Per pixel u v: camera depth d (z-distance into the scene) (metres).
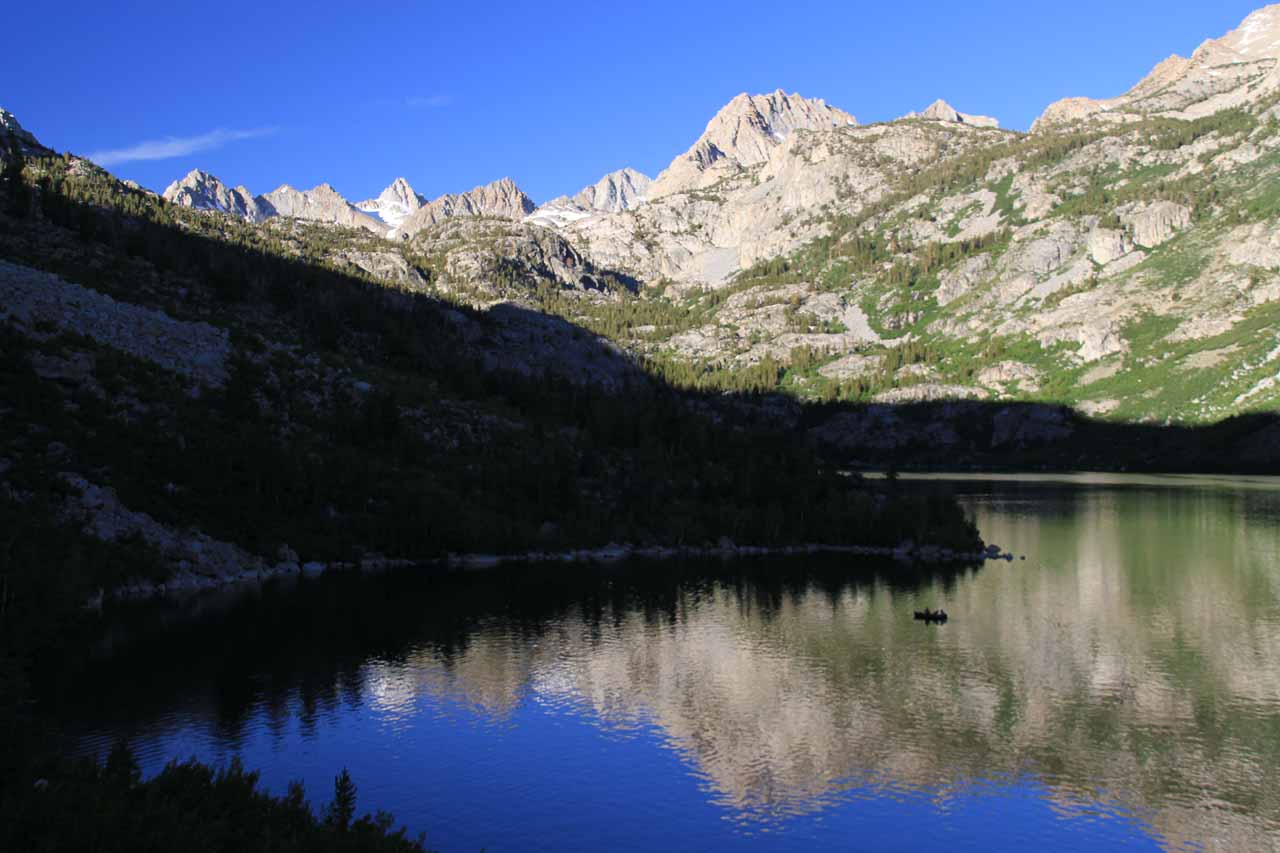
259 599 112.12
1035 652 98.50
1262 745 72.75
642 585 133.50
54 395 126.50
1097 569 147.25
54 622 87.75
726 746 71.88
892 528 167.12
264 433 143.62
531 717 77.38
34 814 34.81
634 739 72.88
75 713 72.75
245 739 69.62
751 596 127.12
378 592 120.44
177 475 126.94
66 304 152.50
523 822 58.41
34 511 100.94
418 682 85.62
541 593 125.69
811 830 58.62
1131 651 98.88
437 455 166.88
